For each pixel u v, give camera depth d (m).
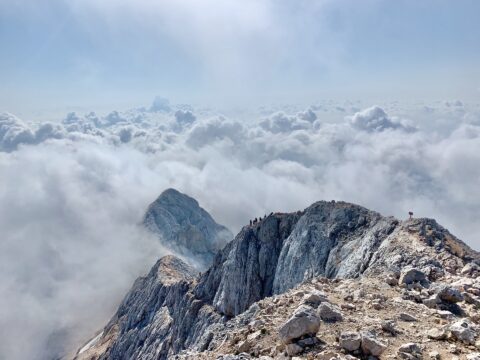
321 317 21.95
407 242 49.84
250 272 95.75
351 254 68.44
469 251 45.28
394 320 22.50
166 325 117.44
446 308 25.06
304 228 86.56
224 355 19.81
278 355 19.05
